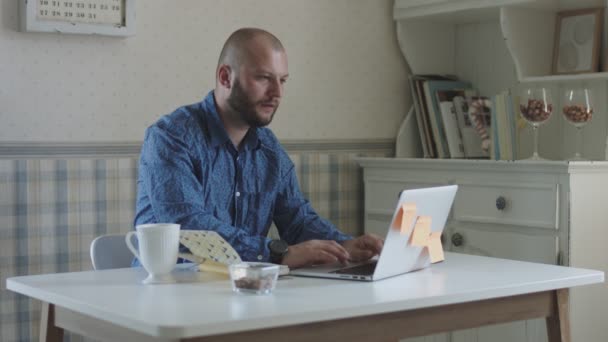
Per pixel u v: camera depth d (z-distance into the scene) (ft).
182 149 6.87
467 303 5.62
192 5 10.28
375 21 11.80
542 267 6.55
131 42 9.87
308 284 5.73
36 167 9.31
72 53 9.52
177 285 5.66
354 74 11.65
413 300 5.17
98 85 9.69
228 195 7.37
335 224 11.55
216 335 4.47
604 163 9.14
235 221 7.45
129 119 9.91
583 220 9.06
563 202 8.97
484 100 10.86
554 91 10.62
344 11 11.51
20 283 5.73
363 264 6.59
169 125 7.00
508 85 11.35
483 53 11.71
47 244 9.39
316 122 11.33
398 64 12.05
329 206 11.49
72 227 9.54
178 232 5.84
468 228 10.03
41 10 9.13
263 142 7.65
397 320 5.25
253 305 4.92
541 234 9.21
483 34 11.71
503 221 9.57
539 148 10.81
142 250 5.74
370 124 11.84
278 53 7.06
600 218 9.26
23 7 9.04
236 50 7.03
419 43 11.85
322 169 11.40
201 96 10.41
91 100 9.65
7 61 9.13
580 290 9.11
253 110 7.02
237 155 7.38
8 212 9.16
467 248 10.04
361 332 5.07
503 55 11.43
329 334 4.92
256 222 7.58
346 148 11.62
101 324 5.12
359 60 11.68
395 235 5.84
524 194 9.36
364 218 11.58
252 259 6.39
